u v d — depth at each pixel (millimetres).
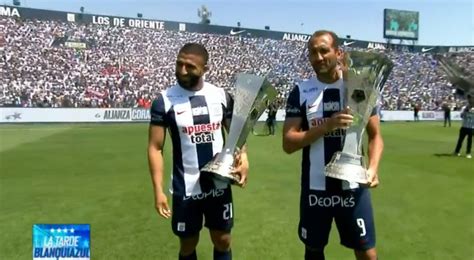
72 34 42531
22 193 7762
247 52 50531
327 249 4855
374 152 3049
